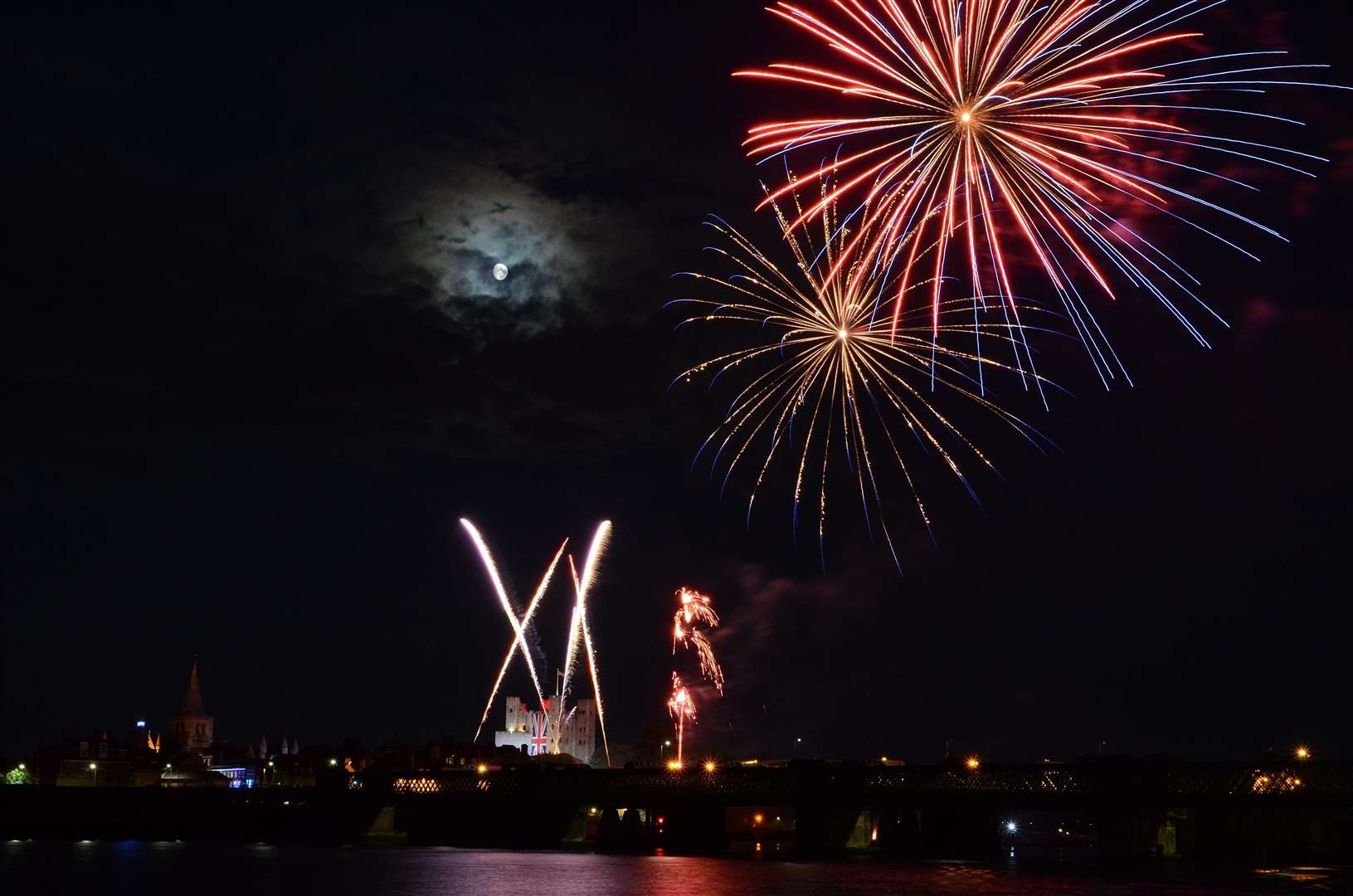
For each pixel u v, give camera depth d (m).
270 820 162.25
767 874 105.88
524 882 100.62
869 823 137.62
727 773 134.25
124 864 121.19
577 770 143.62
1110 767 115.00
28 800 169.50
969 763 123.12
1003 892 89.88
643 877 105.62
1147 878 101.12
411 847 148.62
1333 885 93.62
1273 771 109.06
